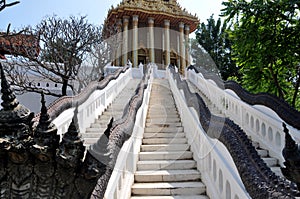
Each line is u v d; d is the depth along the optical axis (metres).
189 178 5.66
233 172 3.85
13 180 1.64
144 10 22.94
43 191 1.65
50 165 1.66
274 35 7.90
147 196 5.17
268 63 8.36
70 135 1.71
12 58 13.08
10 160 1.64
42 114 1.74
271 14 7.70
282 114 6.08
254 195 2.71
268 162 5.96
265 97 6.88
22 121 1.70
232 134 4.00
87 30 15.28
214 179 4.78
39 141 1.65
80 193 1.67
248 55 8.34
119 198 4.25
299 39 7.70
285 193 2.43
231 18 8.25
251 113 7.41
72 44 13.43
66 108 6.29
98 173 1.69
